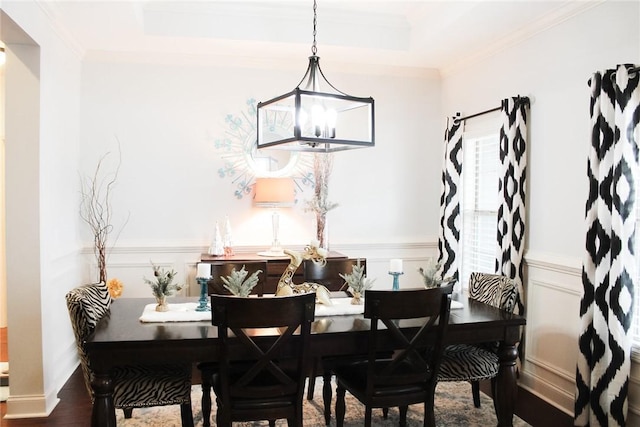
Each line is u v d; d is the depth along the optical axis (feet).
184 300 9.91
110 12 10.94
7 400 9.98
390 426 9.53
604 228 8.81
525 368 11.61
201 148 14.40
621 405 8.51
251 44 13.12
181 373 8.14
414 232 15.98
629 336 8.49
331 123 8.09
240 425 9.47
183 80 14.25
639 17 8.71
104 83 13.84
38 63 10.00
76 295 7.95
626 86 8.43
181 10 12.45
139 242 14.07
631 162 8.45
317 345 7.73
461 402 10.64
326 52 13.82
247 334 7.59
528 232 11.55
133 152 14.05
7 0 8.23
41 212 10.10
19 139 9.93
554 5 10.28
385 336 7.97
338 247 15.33
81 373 12.35
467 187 14.42
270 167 14.82
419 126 15.88
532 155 11.44
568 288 10.28
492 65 13.12
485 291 9.99
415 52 13.75
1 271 15.97
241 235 14.70
